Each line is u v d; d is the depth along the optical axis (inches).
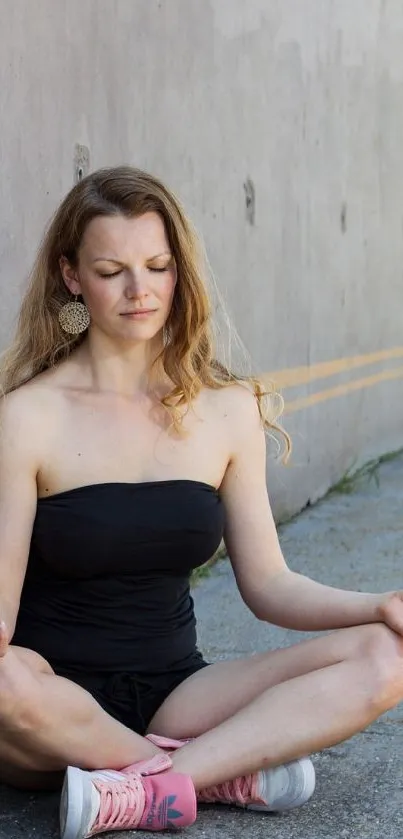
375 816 117.7
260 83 245.6
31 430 114.7
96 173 118.0
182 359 119.0
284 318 259.3
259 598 123.2
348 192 305.4
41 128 171.2
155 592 117.6
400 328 361.7
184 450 119.0
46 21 171.2
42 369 123.6
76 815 103.7
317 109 279.3
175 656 119.6
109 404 118.3
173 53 209.3
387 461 344.8
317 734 111.4
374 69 323.3
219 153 226.5
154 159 202.8
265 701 112.4
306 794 114.9
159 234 115.6
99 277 115.0
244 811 116.8
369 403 333.1
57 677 108.6
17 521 113.0
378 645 112.7
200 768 110.5
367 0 313.0
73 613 116.1
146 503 114.6
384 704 112.0
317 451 285.3
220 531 119.5
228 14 229.8
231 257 231.0
